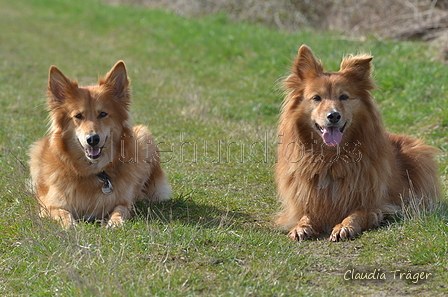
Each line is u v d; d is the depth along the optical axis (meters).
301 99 9.71
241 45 26.05
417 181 10.45
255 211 10.52
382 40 24.14
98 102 9.83
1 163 12.48
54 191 9.96
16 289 7.18
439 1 24.67
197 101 18.69
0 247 8.44
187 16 35.41
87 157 9.56
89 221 10.00
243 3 33.56
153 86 21.50
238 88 21.00
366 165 9.33
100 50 29.33
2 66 25.09
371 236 8.76
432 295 6.84
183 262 7.83
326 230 9.64
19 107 18.03
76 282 6.90
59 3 46.25
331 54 22.27
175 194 11.38
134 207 10.23
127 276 7.19
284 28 30.31
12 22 39.00
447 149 13.58
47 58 27.48
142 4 42.47
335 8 29.36
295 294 6.88
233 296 6.77
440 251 7.92
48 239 8.38
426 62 19.97
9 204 10.29
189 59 25.89
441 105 15.89
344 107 9.20
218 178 12.44
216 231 8.89
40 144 10.81
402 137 11.33
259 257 8.06
